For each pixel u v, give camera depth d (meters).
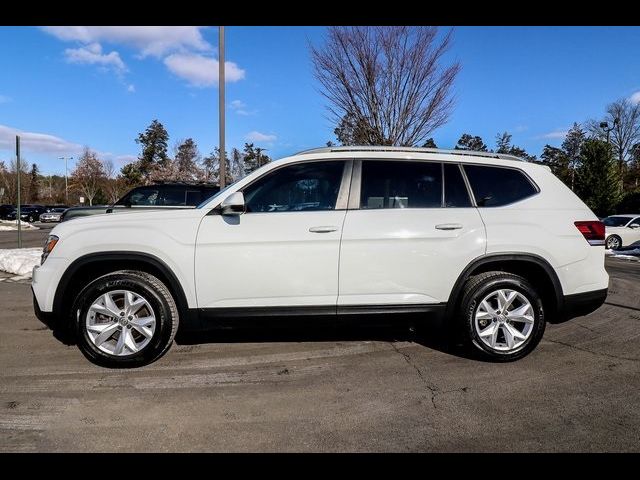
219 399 3.42
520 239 4.04
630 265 11.95
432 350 4.47
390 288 3.98
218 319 3.96
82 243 3.91
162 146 63.00
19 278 8.41
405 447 2.79
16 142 11.34
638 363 4.11
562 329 5.18
